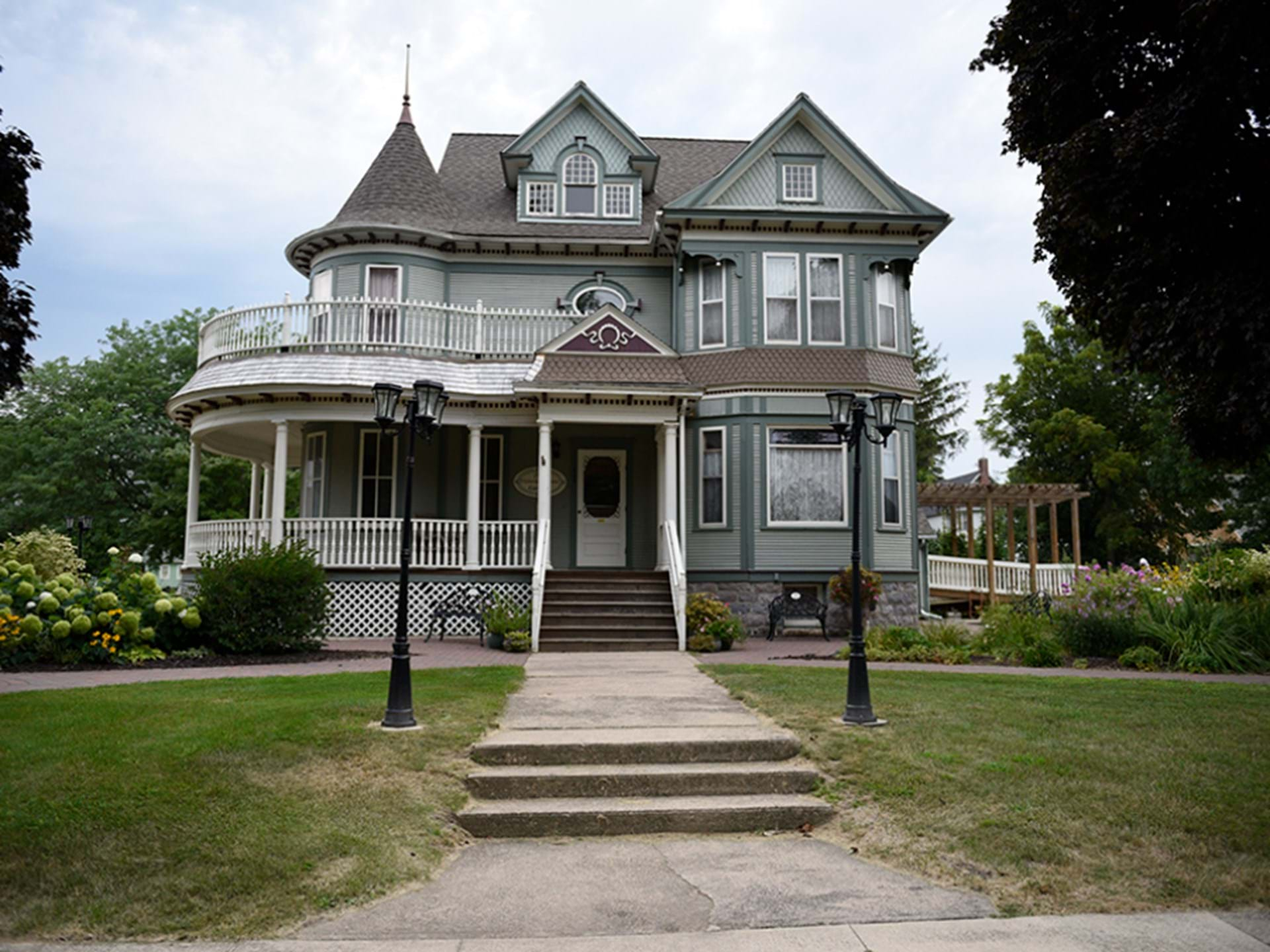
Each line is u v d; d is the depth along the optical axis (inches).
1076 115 277.4
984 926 190.7
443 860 230.2
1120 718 336.8
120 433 1409.9
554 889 212.7
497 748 289.7
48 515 1380.4
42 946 179.2
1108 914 196.1
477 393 684.7
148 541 1348.4
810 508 737.0
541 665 498.0
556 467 782.5
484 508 780.6
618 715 340.8
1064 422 1332.4
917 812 250.5
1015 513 1638.8
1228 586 609.9
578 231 824.9
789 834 251.3
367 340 700.7
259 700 355.6
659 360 721.6
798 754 298.4
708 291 776.3
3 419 1494.8
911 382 773.3
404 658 318.7
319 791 253.0
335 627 665.6
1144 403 1358.3
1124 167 243.9
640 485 783.1
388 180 806.5
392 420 348.2
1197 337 235.8
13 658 485.1
